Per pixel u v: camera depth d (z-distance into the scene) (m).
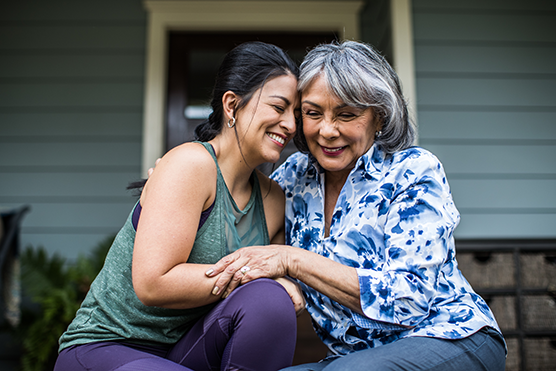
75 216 2.81
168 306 0.91
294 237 1.22
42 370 2.29
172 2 2.98
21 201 2.81
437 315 1.01
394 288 0.95
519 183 2.55
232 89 1.06
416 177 1.04
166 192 0.92
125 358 0.89
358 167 1.11
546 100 2.59
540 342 2.05
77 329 1.00
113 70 2.92
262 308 0.87
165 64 2.98
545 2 2.64
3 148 2.85
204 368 0.93
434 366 0.90
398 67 2.53
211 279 0.92
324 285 0.97
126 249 1.01
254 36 3.10
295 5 3.05
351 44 1.11
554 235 2.52
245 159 1.09
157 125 2.88
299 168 1.29
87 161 2.86
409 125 1.19
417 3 2.61
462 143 2.57
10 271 2.31
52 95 2.89
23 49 2.92
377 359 0.88
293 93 1.07
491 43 2.61
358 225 1.06
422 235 0.98
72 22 2.95
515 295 2.09
